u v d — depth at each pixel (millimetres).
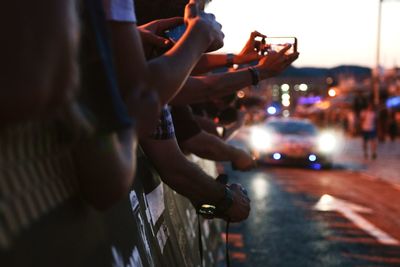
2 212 556
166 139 1428
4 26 503
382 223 6523
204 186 1500
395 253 5047
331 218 6797
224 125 3814
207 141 2205
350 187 10258
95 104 672
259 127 15906
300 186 10297
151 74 865
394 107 37188
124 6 815
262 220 6559
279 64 1677
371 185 10664
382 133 29531
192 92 1612
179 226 2207
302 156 14047
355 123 35750
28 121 539
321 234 5816
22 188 606
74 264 759
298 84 83562
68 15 550
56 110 555
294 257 4816
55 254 693
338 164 16141
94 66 682
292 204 7938
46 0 531
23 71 499
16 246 585
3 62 495
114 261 975
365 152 18984
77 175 756
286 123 16344
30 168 625
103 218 969
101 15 724
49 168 675
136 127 833
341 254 4961
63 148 652
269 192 9344
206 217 1567
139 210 1422
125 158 762
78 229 799
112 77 701
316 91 61656
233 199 1560
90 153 706
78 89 610
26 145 590
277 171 13281
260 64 1678
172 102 1632
